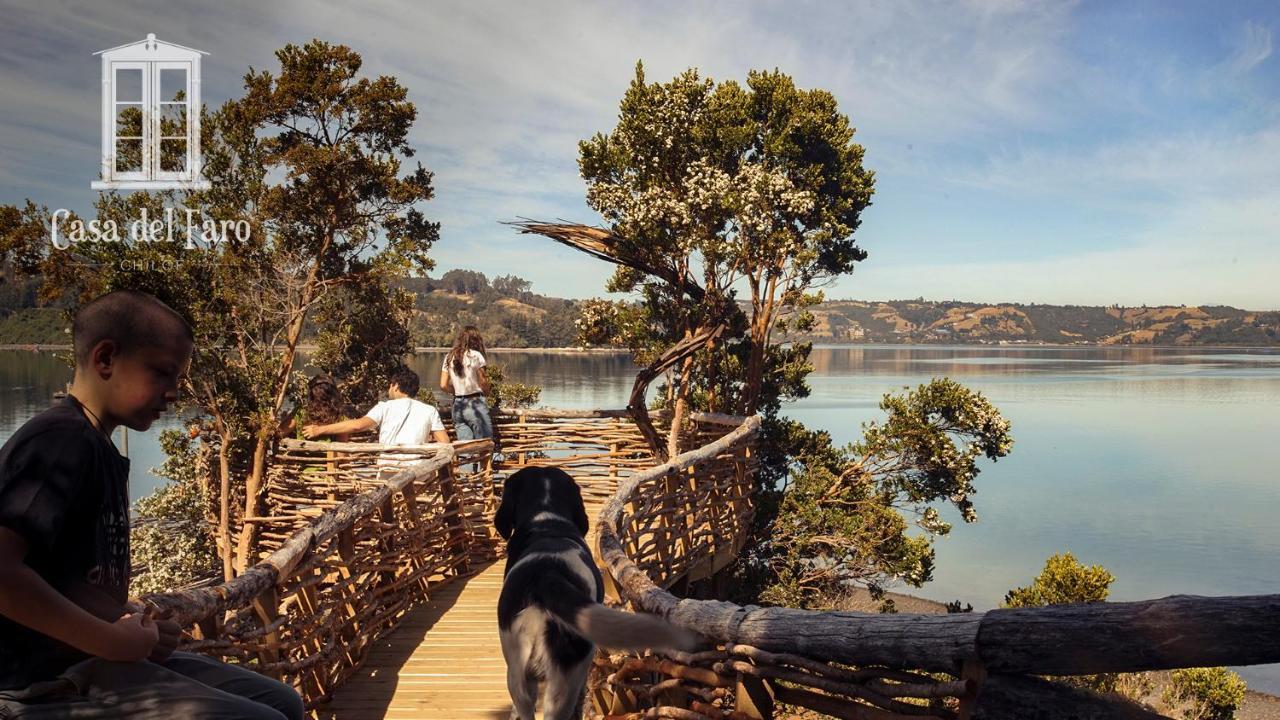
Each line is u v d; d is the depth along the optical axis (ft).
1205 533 182.50
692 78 56.90
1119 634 7.83
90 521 6.20
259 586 12.96
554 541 12.93
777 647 11.17
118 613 6.42
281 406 59.41
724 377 62.18
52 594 5.71
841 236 60.64
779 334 68.74
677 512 25.16
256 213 59.67
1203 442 352.28
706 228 49.78
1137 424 420.77
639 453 41.37
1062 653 8.18
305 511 34.83
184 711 6.39
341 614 17.30
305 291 62.44
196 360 54.85
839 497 64.59
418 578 22.91
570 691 11.53
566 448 39.70
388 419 29.68
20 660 6.16
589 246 48.14
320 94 59.77
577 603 10.36
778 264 58.08
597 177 56.75
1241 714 89.81
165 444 68.85
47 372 285.84
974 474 64.08
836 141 60.75
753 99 60.85
